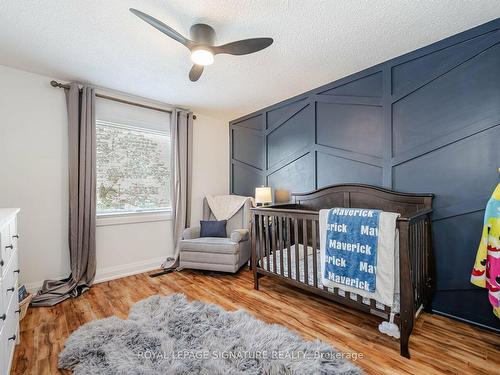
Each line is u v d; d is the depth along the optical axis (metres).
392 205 2.28
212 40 1.83
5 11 1.65
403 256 1.52
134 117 3.24
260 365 1.41
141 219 3.26
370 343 1.66
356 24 1.80
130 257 3.17
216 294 2.45
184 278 2.93
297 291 2.52
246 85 2.89
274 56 2.24
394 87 2.30
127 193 3.21
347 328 1.83
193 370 1.38
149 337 1.68
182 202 3.53
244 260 3.21
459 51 1.93
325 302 2.26
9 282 1.45
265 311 2.09
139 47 2.10
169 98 3.29
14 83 2.44
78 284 2.57
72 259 2.61
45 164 2.59
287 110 3.34
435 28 1.86
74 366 1.45
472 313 1.90
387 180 2.35
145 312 2.05
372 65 2.43
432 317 2.01
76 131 2.68
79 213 2.66
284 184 3.40
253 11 1.67
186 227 3.62
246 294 2.45
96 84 2.84
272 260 2.58
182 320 1.90
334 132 2.80
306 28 1.84
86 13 1.68
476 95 1.86
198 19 1.74
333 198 2.73
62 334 1.79
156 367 1.41
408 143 2.21
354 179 2.62
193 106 3.62
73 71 2.52
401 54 2.22
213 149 4.16
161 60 2.31
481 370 1.42
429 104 2.09
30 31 1.87
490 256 1.61
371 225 1.64
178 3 1.59
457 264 1.96
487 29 1.80
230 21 1.76
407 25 1.82
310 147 3.03
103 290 2.58
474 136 1.88
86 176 2.72
